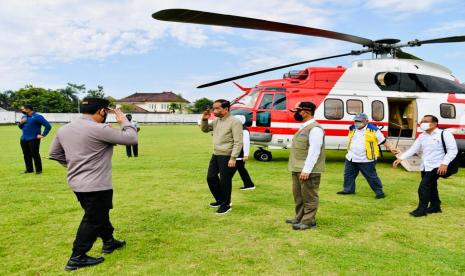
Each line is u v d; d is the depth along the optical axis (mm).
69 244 4082
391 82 10508
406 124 11070
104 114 3545
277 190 6938
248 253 3797
